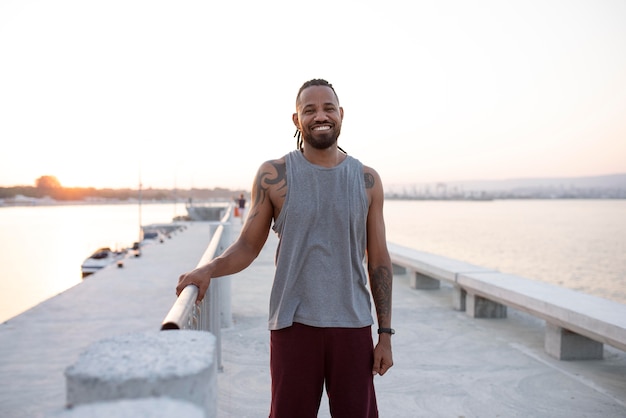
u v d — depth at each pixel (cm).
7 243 7119
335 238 216
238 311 727
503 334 612
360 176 228
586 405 400
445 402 407
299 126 234
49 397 561
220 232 511
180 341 120
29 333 827
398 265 1090
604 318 443
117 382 95
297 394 212
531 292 568
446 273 755
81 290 1211
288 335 215
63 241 7594
